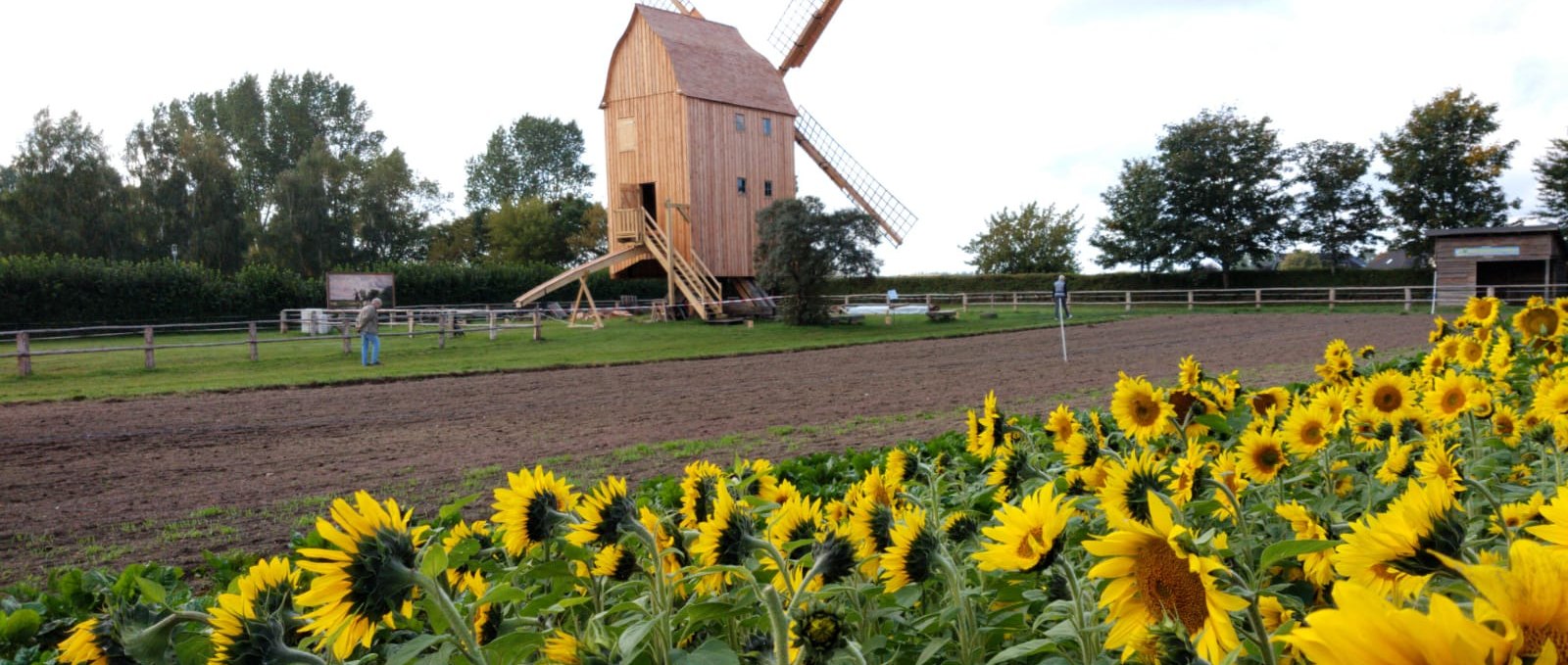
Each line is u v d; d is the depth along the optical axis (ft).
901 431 35.68
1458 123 145.79
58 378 57.62
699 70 109.81
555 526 6.73
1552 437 11.19
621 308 119.65
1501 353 16.20
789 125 118.83
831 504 8.74
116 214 179.01
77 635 5.95
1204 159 142.92
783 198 107.04
